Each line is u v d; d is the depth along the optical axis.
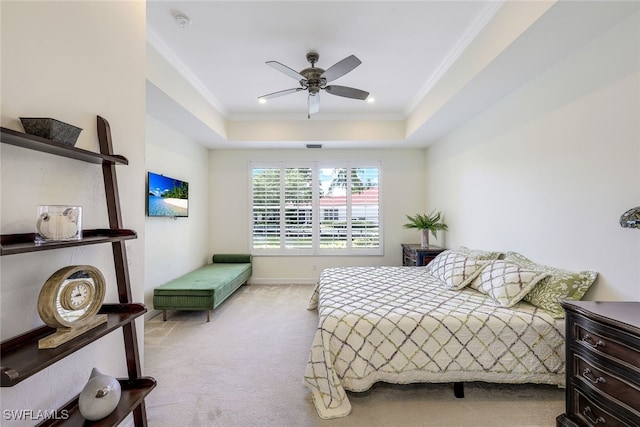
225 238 5.53
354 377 1.96
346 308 2.25
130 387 1.50
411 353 2.00
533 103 2.67
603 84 2.00
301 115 4.82
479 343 2.01
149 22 2.43
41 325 1.21
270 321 3.55
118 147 1.62
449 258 3.22
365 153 5.54
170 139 4.09
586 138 2.13
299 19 2.39
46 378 1.23
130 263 1.72
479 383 2.21
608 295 1.98
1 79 1.05
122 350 1.68
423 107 3.95
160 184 3.74
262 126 4.86
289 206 5.55
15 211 1.11
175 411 1.92
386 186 5.53
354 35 2.62
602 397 1.46
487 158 3.41
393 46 2.80
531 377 1.99
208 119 4.05
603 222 2.02
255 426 1.79
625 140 1.86
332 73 2.69
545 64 2.41
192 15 2.34
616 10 1.76
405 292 2.71
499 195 3.19
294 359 2.62
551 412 1.89
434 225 4.55
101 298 1.29
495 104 3.25
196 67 3.20
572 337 1.65
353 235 5.55
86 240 1.17
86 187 1.43
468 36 2.62
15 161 1.11
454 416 1.86
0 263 1.07
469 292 2.69
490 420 1.83
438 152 4.86
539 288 2.26
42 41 1.20
